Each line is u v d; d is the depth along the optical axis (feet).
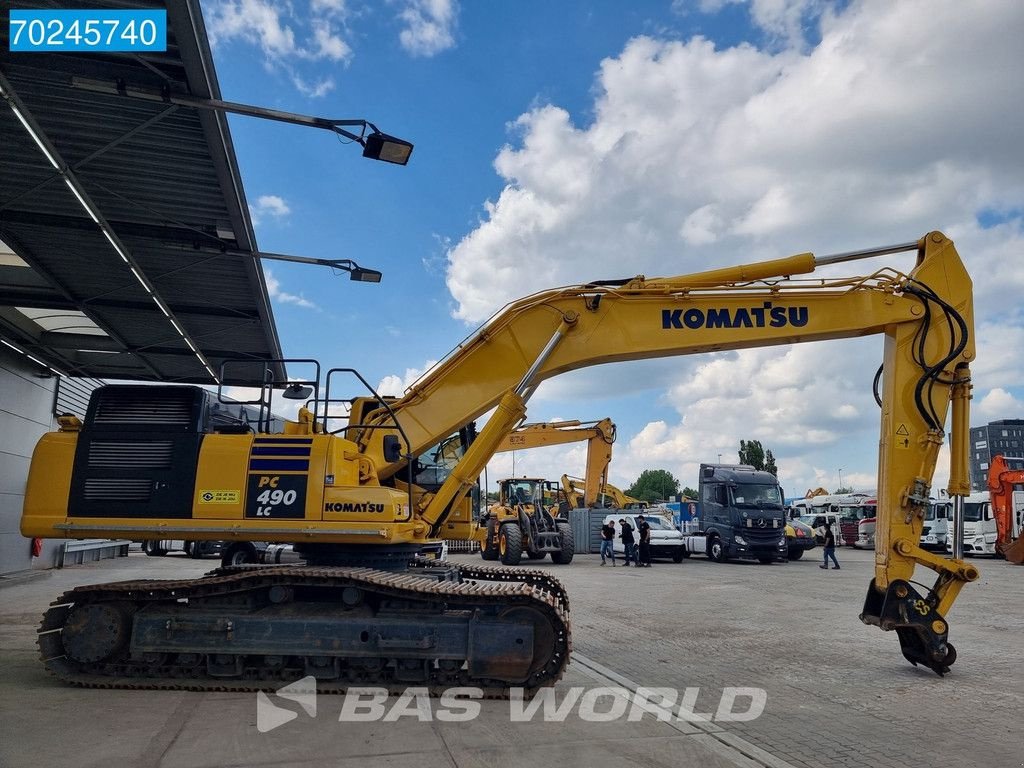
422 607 22.44
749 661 26.48
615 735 17.63
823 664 25.98
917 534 25.21
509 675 21.29
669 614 38.63
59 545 65.87
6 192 32.83
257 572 22.26
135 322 49.39
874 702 20.94
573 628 33.81
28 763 15.12
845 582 57.26
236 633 21.89
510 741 17.04
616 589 51.44
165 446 23.84
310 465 23.41
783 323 26.37
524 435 93.35
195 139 29.12
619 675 24.09
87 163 30.81
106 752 15.84
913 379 25.86
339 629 21.74
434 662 21.91
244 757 15.65
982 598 46.06
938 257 26.40
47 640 22.41
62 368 61.21
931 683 23.22
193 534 23.08
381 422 27.12
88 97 26.66
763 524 80.02
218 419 26.18
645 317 26.73
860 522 115.34
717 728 18.30
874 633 32.60
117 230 36.32
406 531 23.97
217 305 46.44
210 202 34.12
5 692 21.21
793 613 39.04
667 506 143.95
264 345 54.19
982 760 16.14
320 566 24.17
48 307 45.85
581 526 93.61
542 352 26.48
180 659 22.29
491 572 29.63
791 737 17.69
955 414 25.68
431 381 27.25
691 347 26.45
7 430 53.26
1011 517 87.04
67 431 24.85
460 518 30.81
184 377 64.34
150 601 22.99
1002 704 20.76
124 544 85.61
